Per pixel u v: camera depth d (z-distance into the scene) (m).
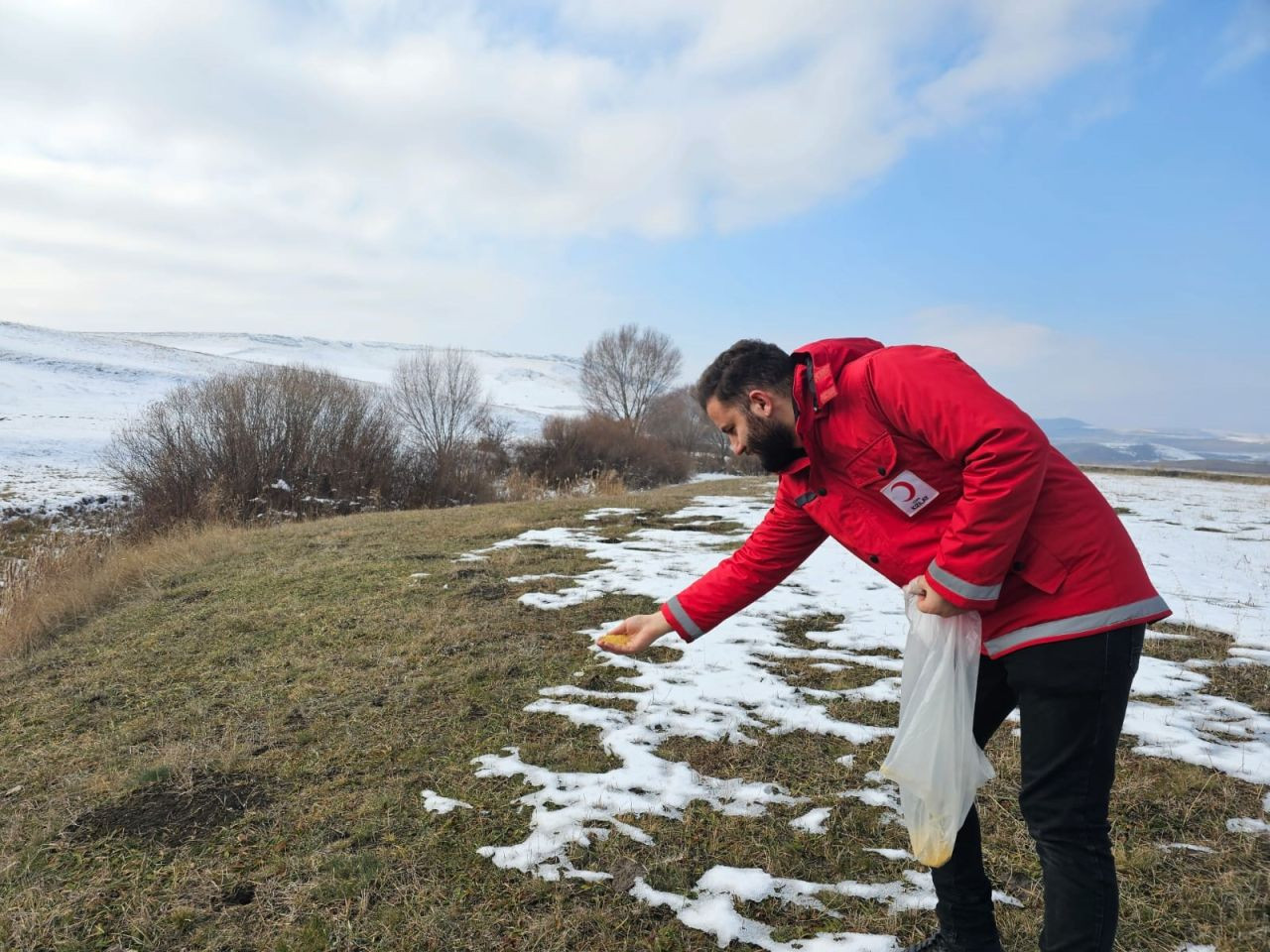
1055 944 1.73
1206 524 11.20
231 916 2.53
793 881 2.64
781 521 2.33
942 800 1.84
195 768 3.55
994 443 1.67
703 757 3.54
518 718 3.99
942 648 1.85
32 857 2.90
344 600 6.32
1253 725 3.83
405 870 2.73
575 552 8.15
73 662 5.34
